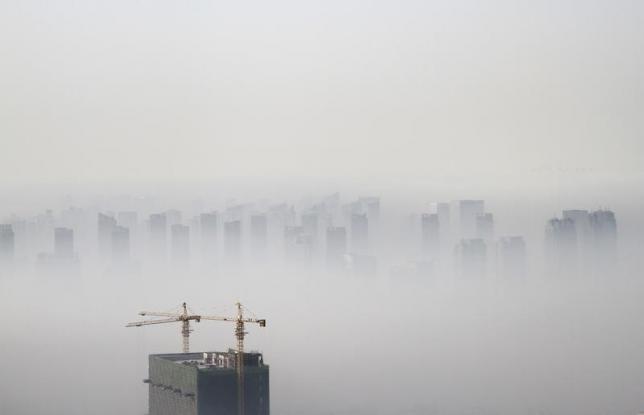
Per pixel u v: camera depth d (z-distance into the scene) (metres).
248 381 185.50
